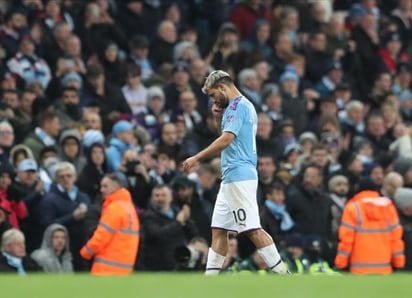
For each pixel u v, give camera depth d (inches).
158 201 2137.1
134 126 2477.9
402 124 2871.6
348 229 2071.9
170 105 2706.7
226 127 1628.9
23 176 2130.9
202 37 3041.3
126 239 2007.9
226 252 1665.8
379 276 1320.1
